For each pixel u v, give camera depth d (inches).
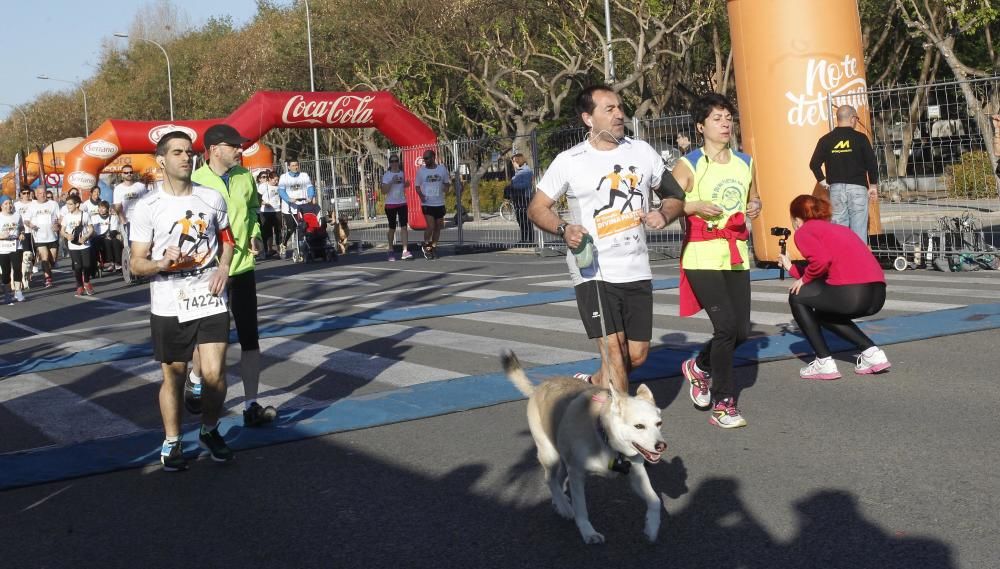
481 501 200.1
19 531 198.2
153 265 223.1
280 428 267.3
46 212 813.9
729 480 202.4
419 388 306.3
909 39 1285.7
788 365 309.4
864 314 281.9
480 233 949.2
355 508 200.7
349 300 554.3
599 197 213.8
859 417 243.8
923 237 548.4
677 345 351.6
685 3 1226.6
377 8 1579.7
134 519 202.5
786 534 171.0
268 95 872.3
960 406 247.0
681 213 223.5
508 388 298.7
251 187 272.5
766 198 547.5
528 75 1387.8
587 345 364.5
